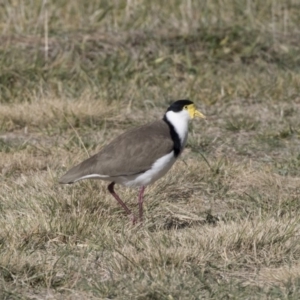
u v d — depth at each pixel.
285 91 17.05
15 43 18.31
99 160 10.50
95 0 20.38
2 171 12.83
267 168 13.09
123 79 17.36
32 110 15.48
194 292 8.66
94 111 15.49
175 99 16.66
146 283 8.80
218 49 18.72
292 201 11.69
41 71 17.17
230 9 20.47
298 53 18.84
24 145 14.02
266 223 10.22
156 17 19.69
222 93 16.86
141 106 16.41
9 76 17.02
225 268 9.41
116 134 14.98
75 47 18.20
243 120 15.38
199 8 20.28
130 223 10.73
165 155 10.62
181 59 18.19
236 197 12.02
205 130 15.22
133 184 10.73
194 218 11.20
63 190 11.66
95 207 11.21
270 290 8.76
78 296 8.78
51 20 19.44
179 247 9.60
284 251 9.77
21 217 10.57
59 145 14.09
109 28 19.25
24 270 9.18
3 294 8.75
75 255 9.72
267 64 18.44
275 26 20.00
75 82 17.12
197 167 12.90
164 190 12.04
